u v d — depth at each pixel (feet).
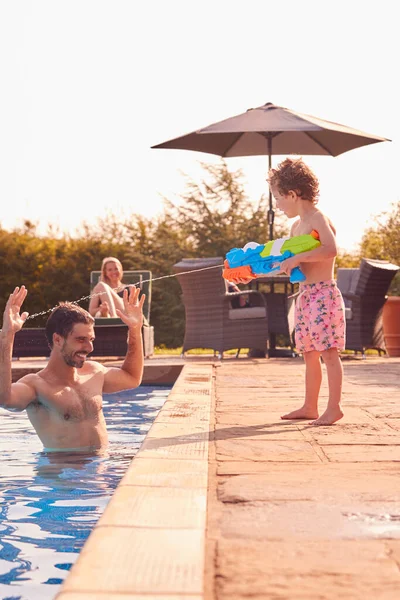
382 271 32.14
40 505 9.82
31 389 13.71
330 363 13.55
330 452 10.44
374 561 5.83
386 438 11.63
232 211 65.57
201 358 33.47
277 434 12.01
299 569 5.64
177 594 4.95
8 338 13.04
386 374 23.91
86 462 12.78
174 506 7.23
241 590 5.21
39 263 62.18
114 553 5.76
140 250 64.49
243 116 34.94
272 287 34.12
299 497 7.89
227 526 6.81
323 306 13.73
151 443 10.86
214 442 11.20
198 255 63.72
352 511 7.34
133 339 15.02
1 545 8.10
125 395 24.11
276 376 23.22
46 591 6.70
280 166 14.26
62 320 13.92
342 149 37.68
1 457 13.16
